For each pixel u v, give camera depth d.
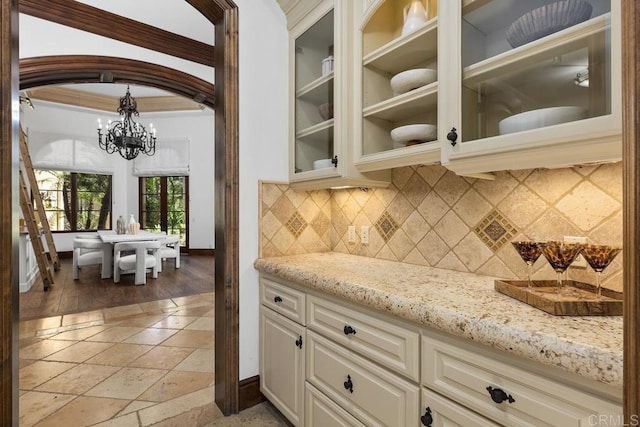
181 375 2.34
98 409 1.93
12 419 1.12
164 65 3.43
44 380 2.26
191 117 7.91
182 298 4.31
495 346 0.84
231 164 1.89
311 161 2.03
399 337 1.14
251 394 1.96
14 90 1.13
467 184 1.53
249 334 1.96
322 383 1.49
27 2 2.74
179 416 1.87
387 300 1.13
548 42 1.01
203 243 8.09
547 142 0.98
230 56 1.88
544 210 1.27
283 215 2.10
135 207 8.12
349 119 1.73
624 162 0.54
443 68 1.26
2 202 1.09
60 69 2.91
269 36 2.06
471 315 0.91
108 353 2.70
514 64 1.11
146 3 2.93
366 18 1.69
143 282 5.04
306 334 1.59
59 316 3.58
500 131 1.16
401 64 1.76
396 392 1.14
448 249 1.60
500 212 1.41
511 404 0.84
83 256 5.46
